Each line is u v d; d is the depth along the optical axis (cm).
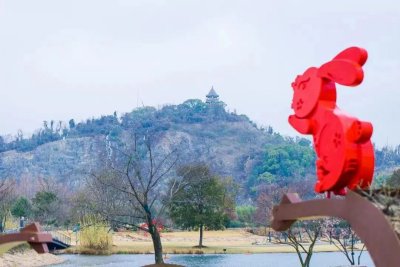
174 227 6525
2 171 19875
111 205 4125
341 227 4156
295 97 638
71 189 10381
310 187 7112
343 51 593
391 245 503
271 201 6072
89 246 5009
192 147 19312
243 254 5375
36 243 644
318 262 4269
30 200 8244
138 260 4550
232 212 7719
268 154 15950
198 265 4209
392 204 527
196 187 5628
